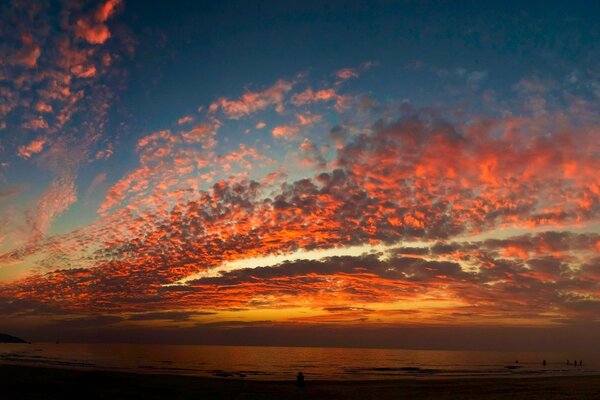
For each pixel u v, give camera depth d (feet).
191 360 313.53
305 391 111.65
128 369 194.39
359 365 292.61
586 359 498.69
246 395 102.01
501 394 104.58
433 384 133.49
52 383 110.22
